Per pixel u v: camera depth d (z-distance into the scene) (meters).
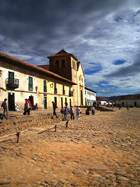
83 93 52.69
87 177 3.81
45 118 16.08
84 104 53.12
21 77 23.19
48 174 4.00
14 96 21.53
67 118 19.72
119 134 9.16
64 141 7.64
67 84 40.22
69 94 40.31
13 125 11.75
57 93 34.41
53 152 5.89
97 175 3.90
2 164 4.72
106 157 5.25
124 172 4.03
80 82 49.47
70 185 3.42
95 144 6.97
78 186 3.37
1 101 19.20
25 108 16.72
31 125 12.49
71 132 10.15
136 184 3.40
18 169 4.34
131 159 5.00
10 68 21.08
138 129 10.82
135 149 6.11
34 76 26.45
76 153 5.74
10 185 3.43
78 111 20.02
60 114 20.00
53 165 4.62
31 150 6.16
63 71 42.66
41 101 28.05
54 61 44.00
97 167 4.39
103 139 7.93
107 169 4.26
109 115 25.17
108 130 10.60
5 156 5.48
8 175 3.95
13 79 21.39
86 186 3.37
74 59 45.81
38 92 27.30
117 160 4.94
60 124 14.41
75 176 3.87
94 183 3.49
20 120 13.00
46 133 9.91
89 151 5.96
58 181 3.61
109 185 3.38
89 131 10.38
